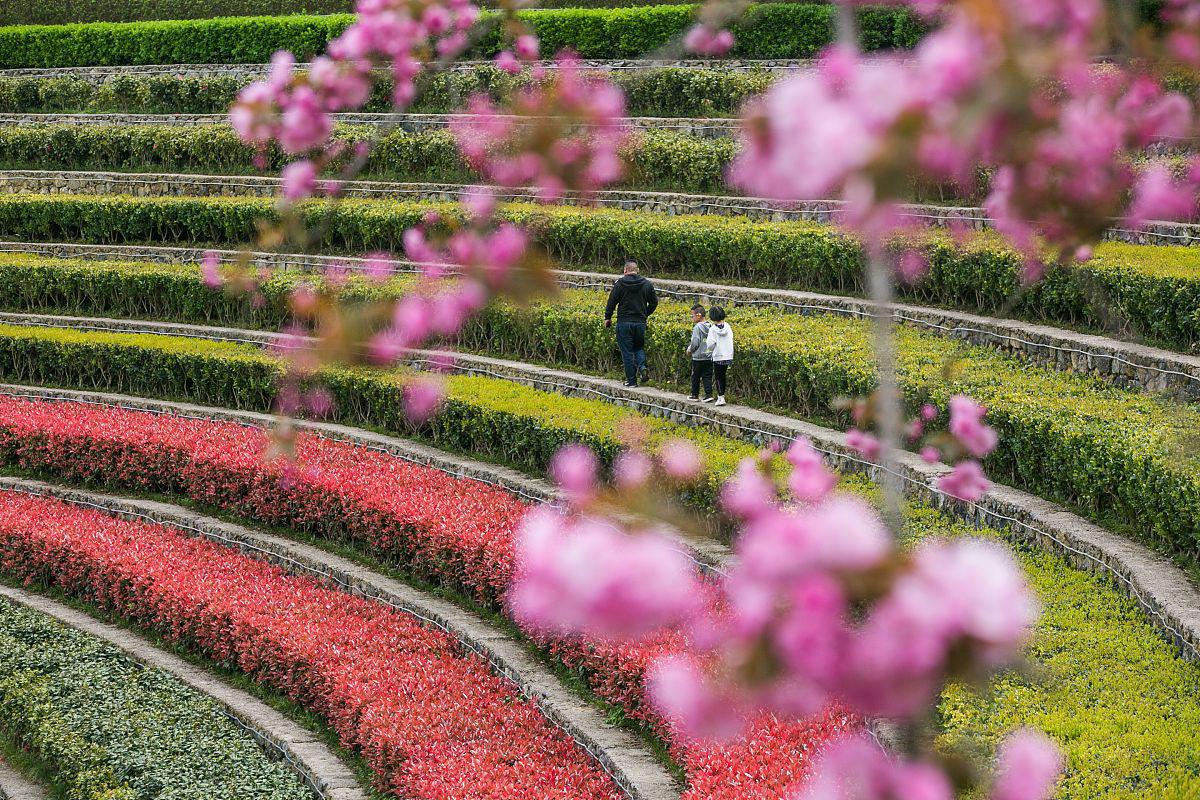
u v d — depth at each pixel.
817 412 16.45
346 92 6.24
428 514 15.41
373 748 11.65
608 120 4.59
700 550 12.84
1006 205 3.45
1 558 17.72
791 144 2.46
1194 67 3.78
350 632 13.99
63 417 20.64
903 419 14.79
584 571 2.59
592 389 18.98
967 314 17.64
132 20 37.59
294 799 10.92
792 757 8.91
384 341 5.51
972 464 7.36
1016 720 7.86
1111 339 15.55
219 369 21.53
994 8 2.48
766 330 18.20
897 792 2.93
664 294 21.83
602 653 11.54
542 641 12.90
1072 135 3.22
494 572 14.12
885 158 2.43
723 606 11.03
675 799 9.73
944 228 19.77
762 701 2.66
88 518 18.30
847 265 19.69
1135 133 3.60
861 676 2.49
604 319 19.22
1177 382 14.10
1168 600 9.68
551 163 4.59
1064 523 11.97
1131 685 8.37
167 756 11.86
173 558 16.58
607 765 10.65
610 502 3.23
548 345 20.39
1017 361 16.22
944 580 2.45
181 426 19.98
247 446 18.73
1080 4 2.67
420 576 15.43
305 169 6.39
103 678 13.88
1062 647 9.17
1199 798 6.62
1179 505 10.68
